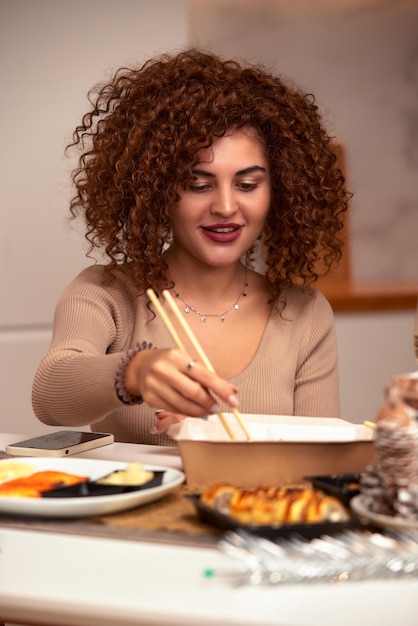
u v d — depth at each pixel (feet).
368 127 18.04
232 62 7.13
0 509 4.24
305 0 17.42
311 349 7.27
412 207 18.31
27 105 10.50
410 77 18.21
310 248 7.34
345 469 4.85
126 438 6.79
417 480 3.86
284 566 3.41
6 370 10.55
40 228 10.62
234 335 7.06
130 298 7.06
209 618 3.19
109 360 5.62
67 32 10.59
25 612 3.39
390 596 3.36
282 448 4.79
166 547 3.88
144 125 6.74
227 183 6.50
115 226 7.12
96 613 3.32
